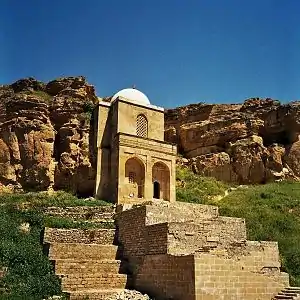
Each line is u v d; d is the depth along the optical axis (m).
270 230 38.53
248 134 61.16
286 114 59.88
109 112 45.25
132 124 44.47
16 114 45.28
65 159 44.47
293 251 34.03
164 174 44.59
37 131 44.97
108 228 32.78
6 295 23.00
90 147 45.09
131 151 42.06
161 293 24.89
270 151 58.50
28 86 50.59
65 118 46.62
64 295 24.50
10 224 32.47
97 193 41.94
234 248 24.58
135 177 42.69
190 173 59.69
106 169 43.12
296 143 58.75
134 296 24.97
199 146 64.25
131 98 46.88
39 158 44.16
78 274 26.58
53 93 50.72
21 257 27.39
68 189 44.41
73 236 31.38
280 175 56.59
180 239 26.72
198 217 33.78
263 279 24.81
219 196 51.72
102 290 26.05
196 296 22.20
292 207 45.06
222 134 62.38
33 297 23.50
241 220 29.80
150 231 28.33
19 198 40.66
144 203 37.25
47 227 31.44
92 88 51.94
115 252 30.66
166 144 44.56
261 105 64.00
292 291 24.89
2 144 44.56
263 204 46.22
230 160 59.41
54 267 26.78
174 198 43.84
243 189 53.88
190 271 22.80
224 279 23.38
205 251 24.41
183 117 68.75
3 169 43.88
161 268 25.39
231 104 66.88
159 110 46.91
